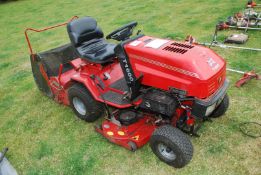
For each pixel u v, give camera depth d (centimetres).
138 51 396
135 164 416
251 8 868
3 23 1451
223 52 688
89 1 1616
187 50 380
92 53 496
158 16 1063
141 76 398
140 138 418
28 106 604
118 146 454
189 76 360
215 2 1100
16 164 452
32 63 606
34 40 1074
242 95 527
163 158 401
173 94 378
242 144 423
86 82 473
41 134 512
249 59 642
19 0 2095
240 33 778
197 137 436
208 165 396
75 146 469
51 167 436
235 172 381
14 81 736
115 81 482
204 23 899
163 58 377
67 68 609
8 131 534
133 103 423
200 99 362
